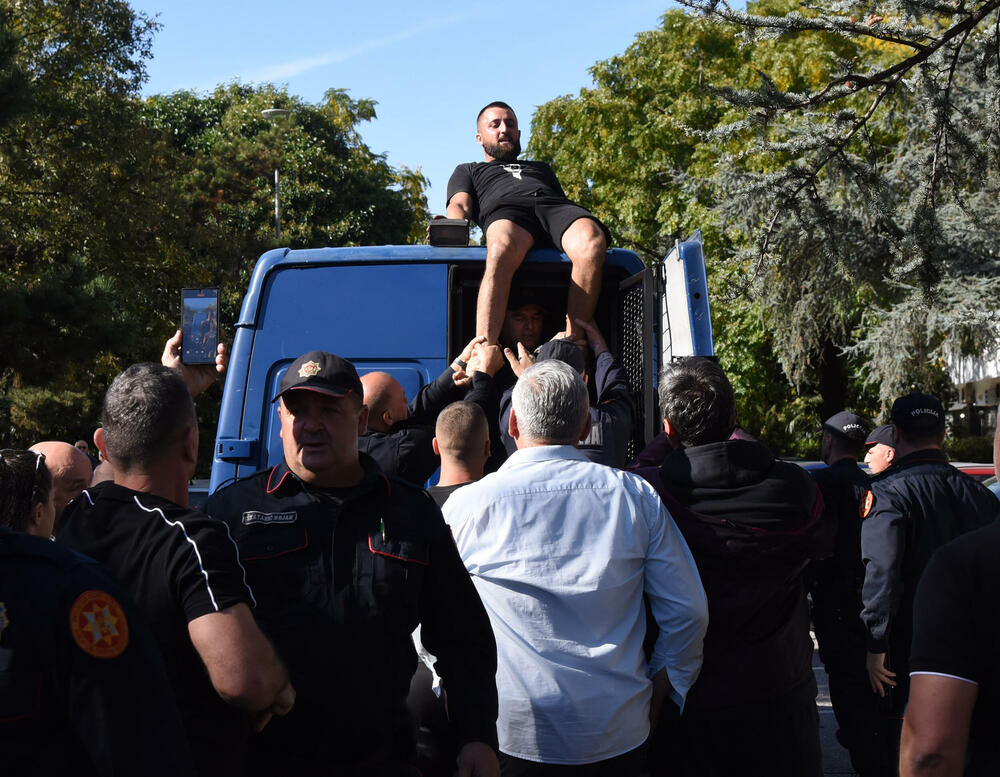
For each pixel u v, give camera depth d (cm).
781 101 759
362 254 456
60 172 2242
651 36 2464
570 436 295
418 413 429
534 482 285
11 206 2211
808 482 311
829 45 1881
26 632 168
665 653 287
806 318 1471
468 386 432
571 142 2578
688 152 2347
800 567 305
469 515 285
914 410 421
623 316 487
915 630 191
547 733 271
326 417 254
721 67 2362
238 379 449
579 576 276
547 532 279
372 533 252
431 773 304
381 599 246
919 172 831
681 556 287
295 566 247
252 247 2659
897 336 1290
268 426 446
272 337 452
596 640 276
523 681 273
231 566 221
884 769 435
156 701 176
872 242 847
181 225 2447
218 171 2933
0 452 220
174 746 177
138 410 233
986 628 183
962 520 410
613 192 2483
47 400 1881
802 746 306
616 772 274
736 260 970
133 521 223
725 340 2366
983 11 712
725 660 299
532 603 276
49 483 228
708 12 707
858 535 446
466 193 511
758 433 2508
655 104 2466
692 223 2200
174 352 424
